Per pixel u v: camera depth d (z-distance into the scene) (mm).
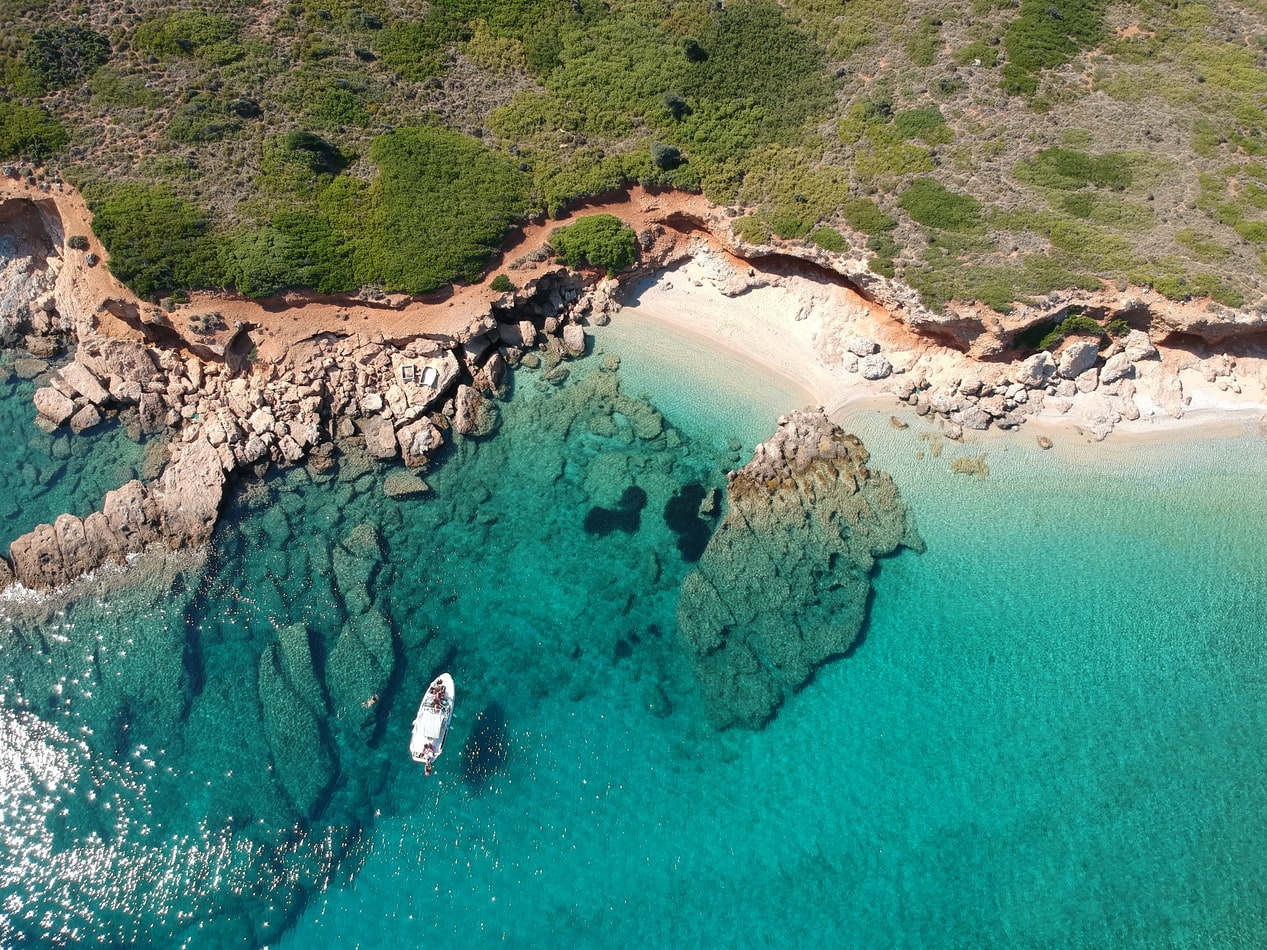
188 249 41875
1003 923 31922
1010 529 40469
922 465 42188
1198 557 39719
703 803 34469
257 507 39562
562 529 40531
